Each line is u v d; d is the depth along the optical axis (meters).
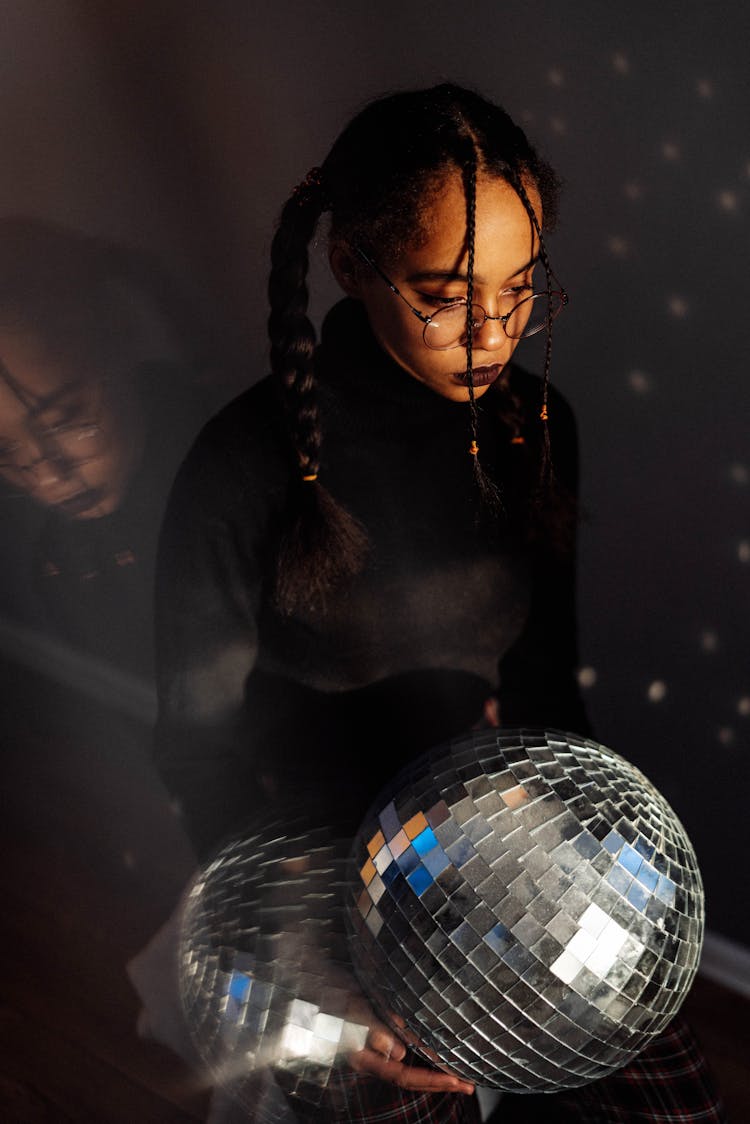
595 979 0.87
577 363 1.79
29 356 1.43
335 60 1.80
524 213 0.95
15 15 1.94
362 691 1.24
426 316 0.99
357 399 1.12
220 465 1.11
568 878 0.86
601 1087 1.19
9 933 2.01
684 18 1.47
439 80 1.75
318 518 1.10
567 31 1.59
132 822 2.28
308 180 1.06
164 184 1.99
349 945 0.98
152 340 1.68
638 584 1.83
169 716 1.21
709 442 1.66
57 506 1.54
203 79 1.91
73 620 1.84
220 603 1.16
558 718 1.40
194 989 1.06
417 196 0.93
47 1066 1.72
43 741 2.55
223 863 1.10
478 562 1.24
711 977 1.83
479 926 0.87
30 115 2.02
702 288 1.59
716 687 1.76
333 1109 1.06
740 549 1.67
